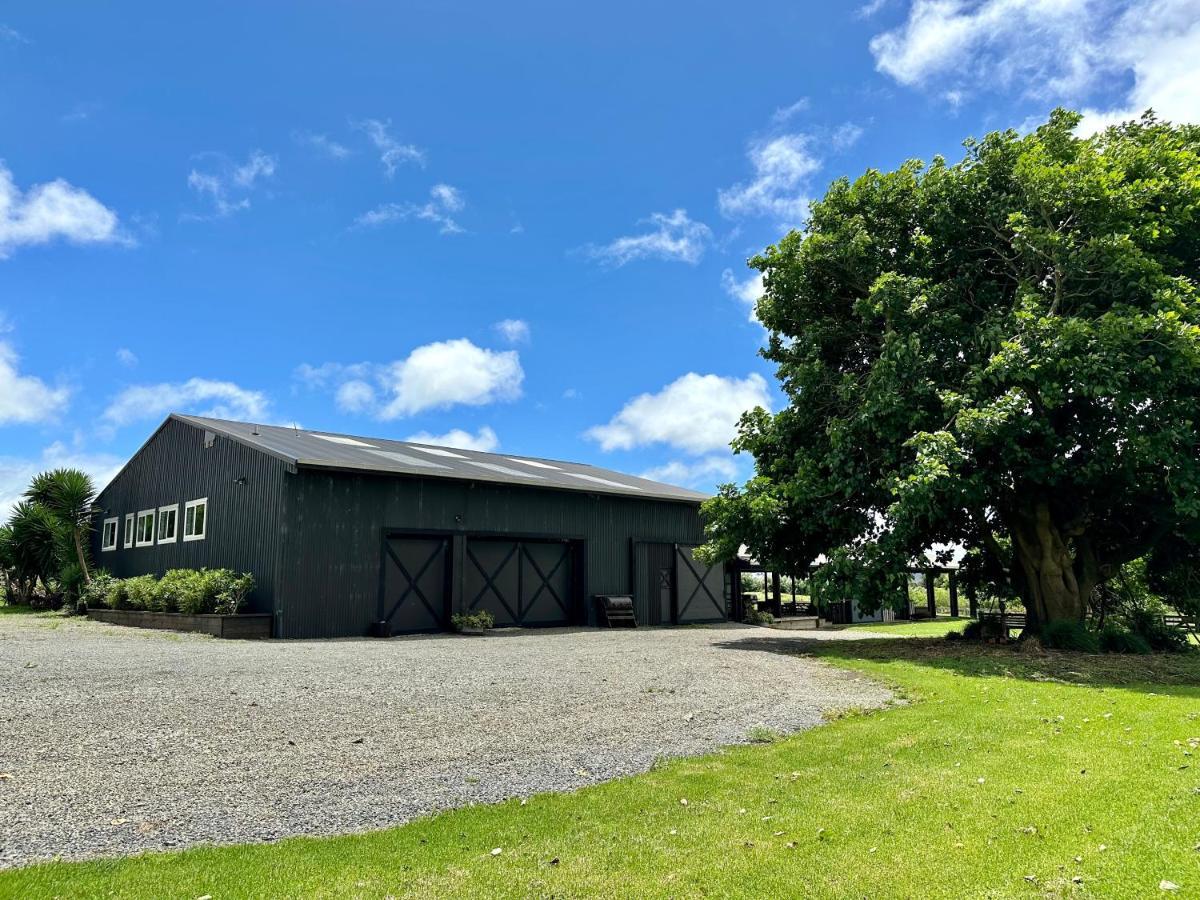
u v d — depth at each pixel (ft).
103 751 17.28
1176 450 38.29
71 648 36.52
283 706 22.57
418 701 24.12
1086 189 37.76
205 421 62.59
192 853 12.00
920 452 37.50
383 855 12.16
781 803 15.12
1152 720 23.22
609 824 13.85
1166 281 36.88
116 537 73.97
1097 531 47.09
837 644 46.50
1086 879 11.50
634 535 67.41
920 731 21.85
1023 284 40.52
